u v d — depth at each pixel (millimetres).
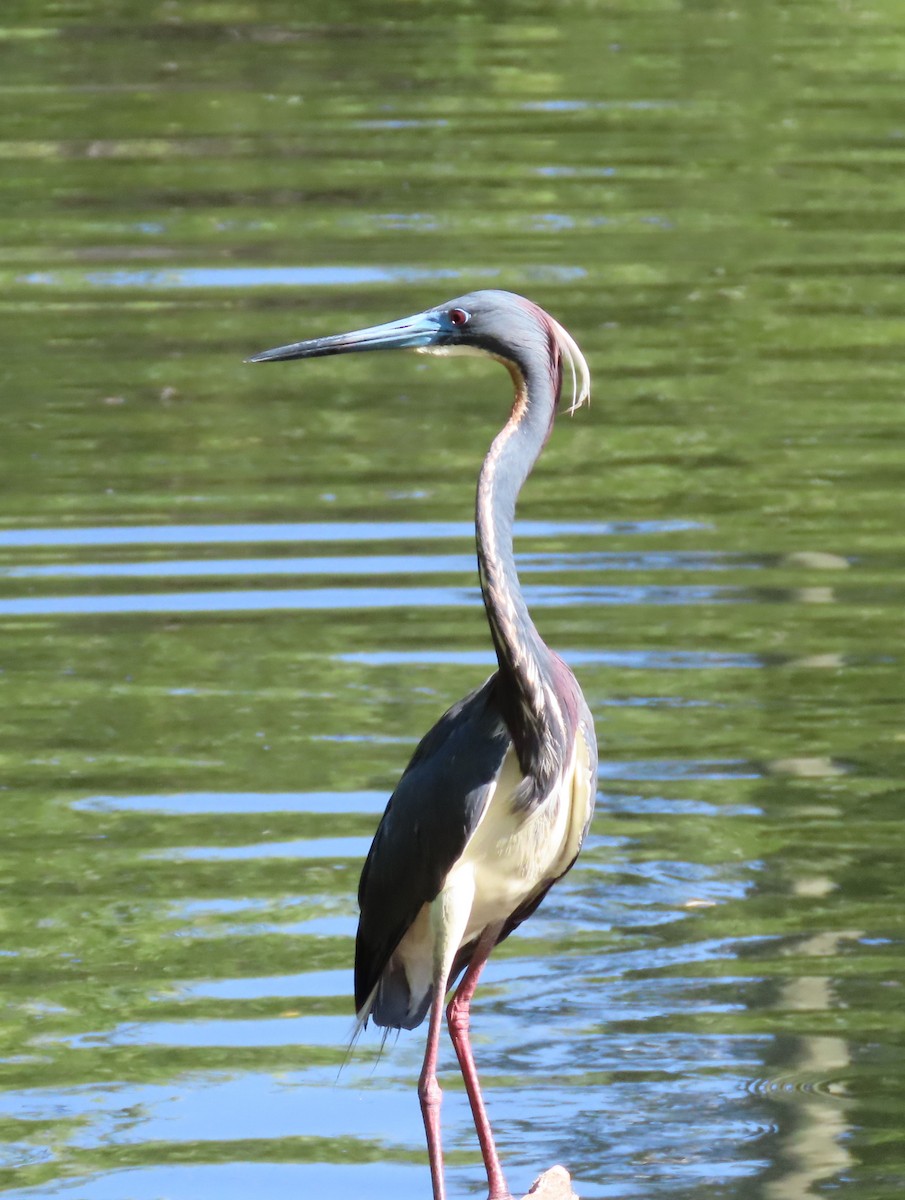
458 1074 9172
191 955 9977
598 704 12711
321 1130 8688
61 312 20609
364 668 13148
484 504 7707
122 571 14664
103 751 12055
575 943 10258
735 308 20656
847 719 12500
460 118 26688
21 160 25141
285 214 23312
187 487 16297
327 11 32438
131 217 23328
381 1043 9250
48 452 17094
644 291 21078
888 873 10805
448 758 7734
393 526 15469
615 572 14656
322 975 9828
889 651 13414
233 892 10539
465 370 20000
